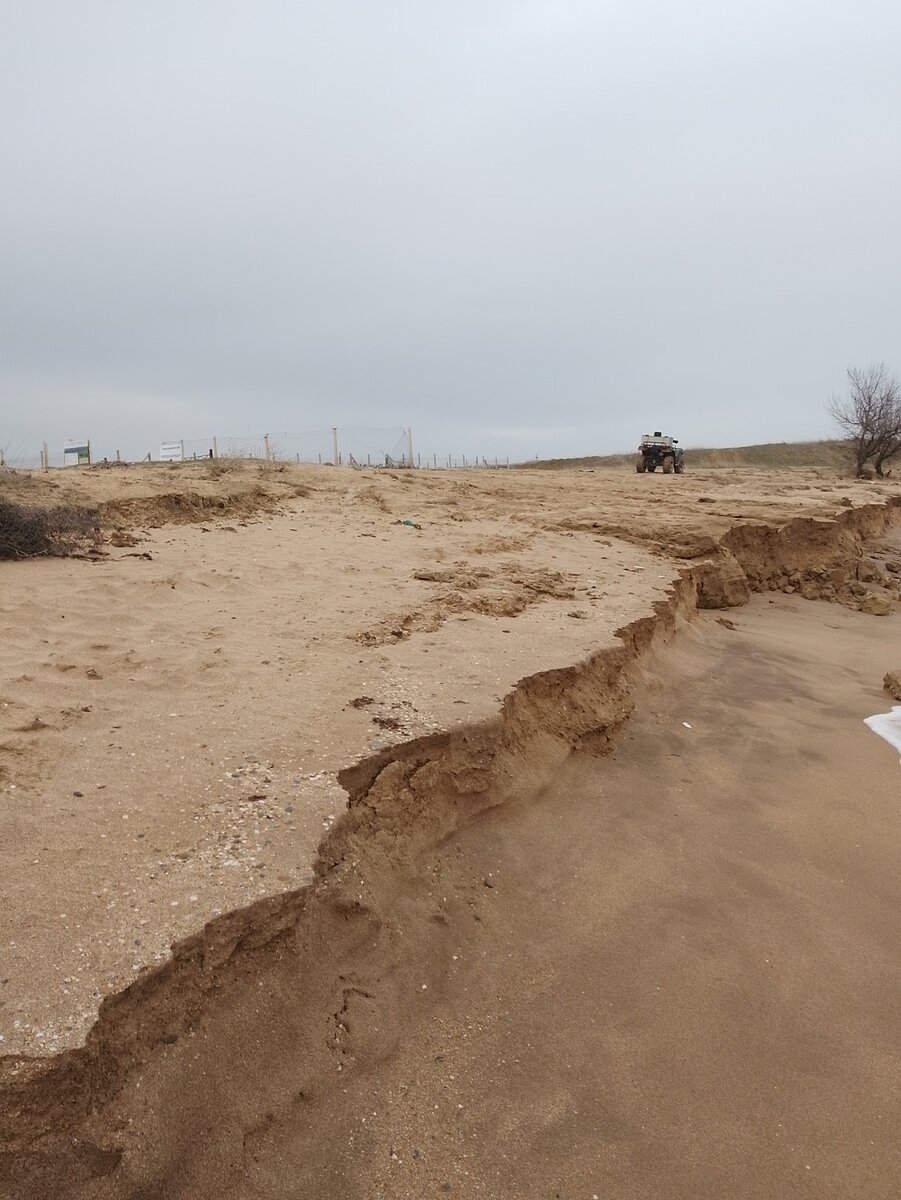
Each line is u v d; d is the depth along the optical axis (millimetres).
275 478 14734
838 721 6988
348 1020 2816
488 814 4332
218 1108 2369
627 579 9312
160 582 7023
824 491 21500
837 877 4430
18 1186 1998
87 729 4016
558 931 3697
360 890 3209
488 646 5898
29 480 10805
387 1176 2426
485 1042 2996
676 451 27938
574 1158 2592
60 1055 2105
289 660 5254
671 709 6738
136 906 2676
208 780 3543
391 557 9359
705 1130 2758
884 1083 3027
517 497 16766
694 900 4062
